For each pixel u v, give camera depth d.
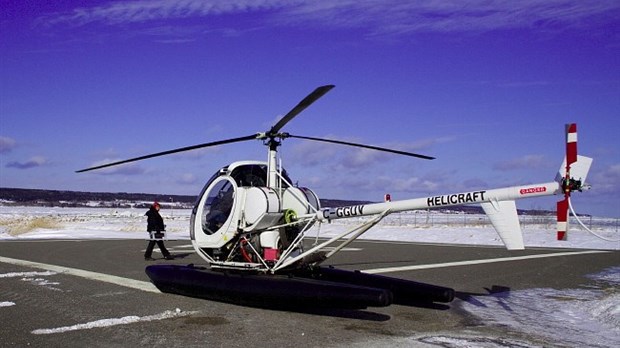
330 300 7.32
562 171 6.96
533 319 7.99
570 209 6.91
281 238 8.97
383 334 6.85
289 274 8.75
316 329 7.04
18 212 76.69
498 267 14.23
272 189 9.13
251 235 9.01
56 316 7.62
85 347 6.07
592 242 23.08
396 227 38.62
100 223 44.62
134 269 13.14
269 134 8.98
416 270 13.48
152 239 15.52
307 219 8.88
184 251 18.58
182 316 7.69
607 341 6.74
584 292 10.52
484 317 8.05
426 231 31.62
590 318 8.14
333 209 8.65
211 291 8.59
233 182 9.21
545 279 12.20
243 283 8.23
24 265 13.77
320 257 8.98
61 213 76.00
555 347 6.41
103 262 14.73
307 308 8.05
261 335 6.70
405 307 8.64
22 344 6.16
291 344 6.31
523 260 15.98
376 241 25.02
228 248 9.27
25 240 24.02
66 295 9.30
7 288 10.05
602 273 13.29
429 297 8.44
